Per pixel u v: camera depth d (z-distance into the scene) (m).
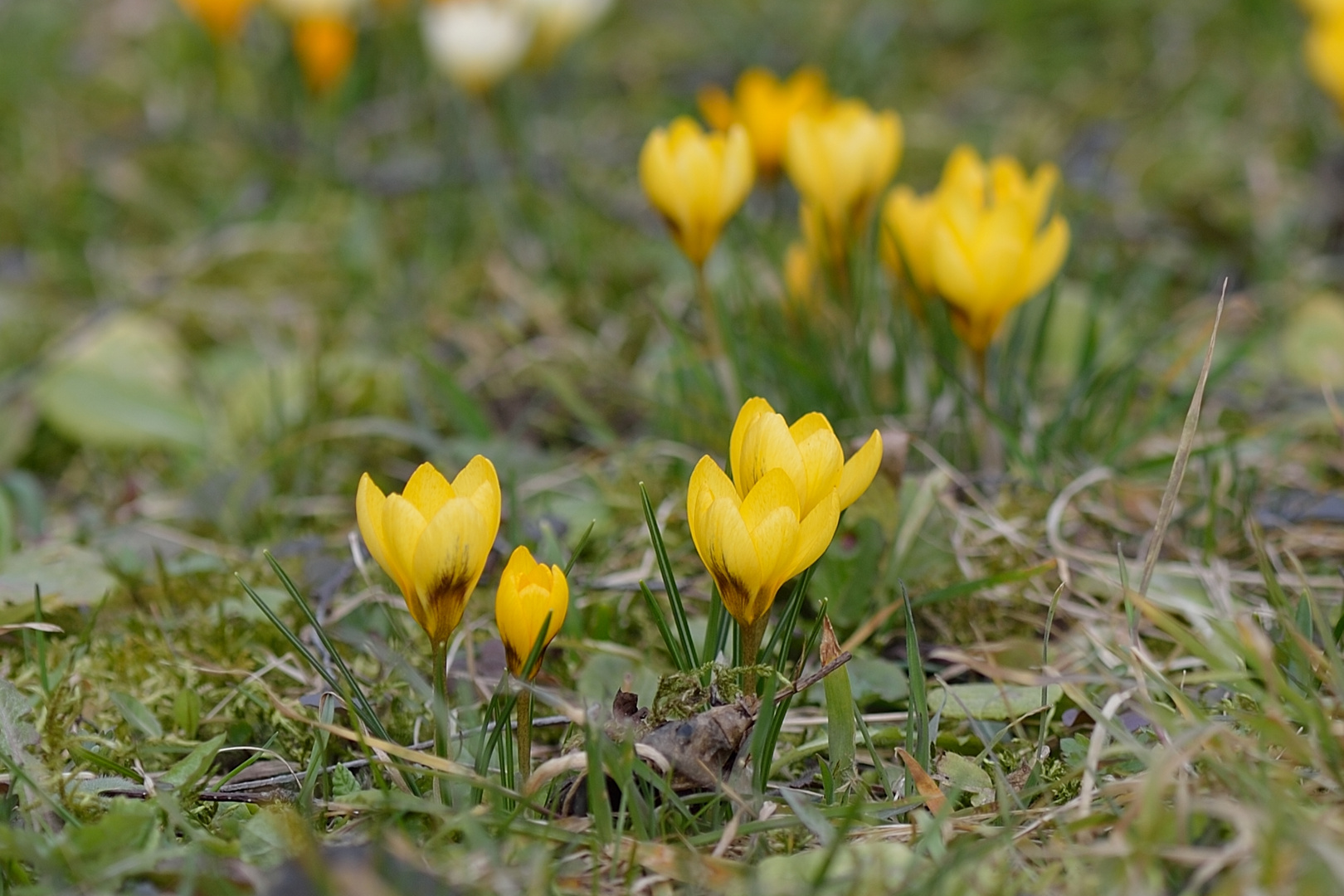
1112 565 1.62
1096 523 1.65
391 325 2.08
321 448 1.74
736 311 1.90
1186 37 2.93
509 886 1.47
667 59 3.12
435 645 1.49
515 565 1.48
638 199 2.50
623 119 2.89
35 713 1.55
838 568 1.60
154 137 2.73
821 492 1.48
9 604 1.60
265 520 1.70
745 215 1.82
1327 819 1.46
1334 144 2.51
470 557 1.48
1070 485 1.64
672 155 1.65
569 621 1.59
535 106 2.73
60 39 3.20
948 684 1.59
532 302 2.12
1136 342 1.87
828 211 1.69
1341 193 2.35
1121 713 1.54
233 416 1.83
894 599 1.61
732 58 3.04
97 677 1.58
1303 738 1.50
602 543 1.66
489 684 1.58
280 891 1.46
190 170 2.68
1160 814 1.47
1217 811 1.46
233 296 2.23
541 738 1.56
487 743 1.50
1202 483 1.66
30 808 1.50
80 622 1.61
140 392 1.86
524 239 2.36
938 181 2.59
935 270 1.62
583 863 1.48
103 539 1.67
